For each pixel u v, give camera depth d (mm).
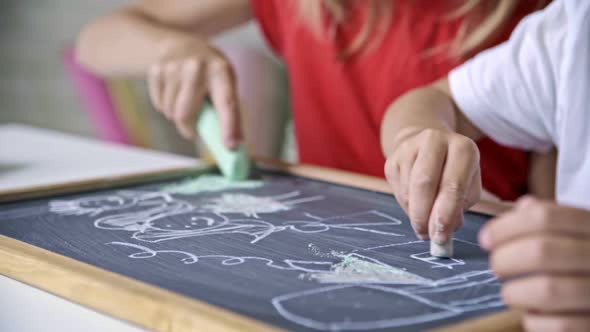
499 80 848
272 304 450
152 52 1153
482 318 406
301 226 674
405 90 1127
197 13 1320
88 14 2402
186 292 473
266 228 666
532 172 1027
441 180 589
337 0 1132
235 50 1960
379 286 492
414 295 473
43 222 686
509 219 390
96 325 482
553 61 818
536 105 835
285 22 1242
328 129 1199
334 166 1203
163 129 2230
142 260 554
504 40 1058
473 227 675
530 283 376
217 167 974
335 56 1160
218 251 582
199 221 693
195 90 1016
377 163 1163
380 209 750
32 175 1034
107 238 625
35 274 522
